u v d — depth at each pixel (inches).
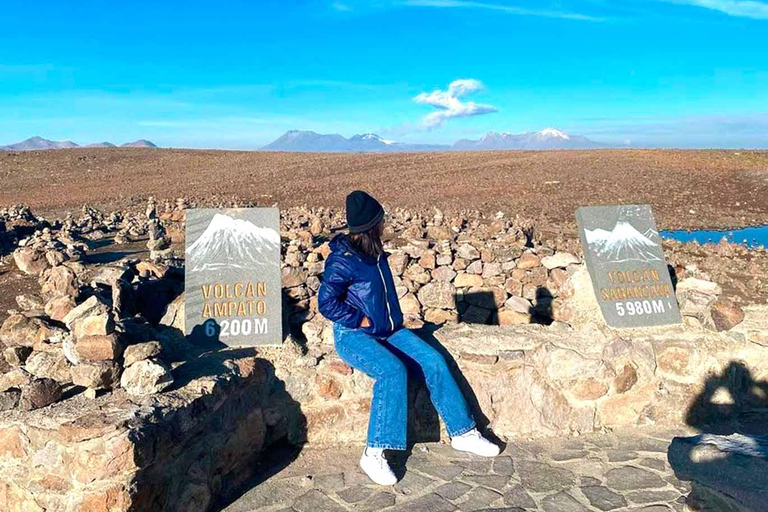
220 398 166.7
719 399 213.6
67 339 165.0
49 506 141.4
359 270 177.0
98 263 365.1
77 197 1193.4
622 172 1504.7
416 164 1809.8
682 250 566.3
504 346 204.1
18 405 150.7
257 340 202.2
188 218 213.6
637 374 207.6
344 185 1368.1
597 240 236.1
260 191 1270.9
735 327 223.0
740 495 117.7
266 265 212.4
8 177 1609.3
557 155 1985.7
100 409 147.4
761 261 504.7
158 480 145.7
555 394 201.8
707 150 2047.2
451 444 194.1
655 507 157.6
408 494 166.1
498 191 1241.4
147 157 2112.5
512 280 322.3
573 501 161.5
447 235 421.7
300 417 191.2
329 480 173.8
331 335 210.4
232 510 160.6
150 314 232.7
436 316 309.4
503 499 162.9
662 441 196.9
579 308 234.5
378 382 173.6
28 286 330.3
